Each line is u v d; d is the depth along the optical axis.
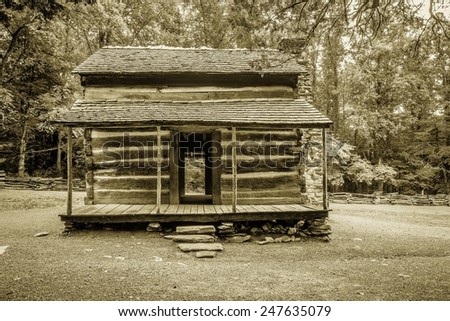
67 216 8.57
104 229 9.03
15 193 16.67
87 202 10.44
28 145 25.50
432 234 10.55
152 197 10.51
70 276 5.52
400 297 5.05
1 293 4.66
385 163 24.42
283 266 6.69
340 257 7.57
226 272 6.13
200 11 25.27
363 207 17.48
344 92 23.23
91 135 10.57
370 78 21.30
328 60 28.28
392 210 16.55
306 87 12.29
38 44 18.83
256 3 5.79
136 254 7.14
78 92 21.00
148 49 12.65
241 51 12.80
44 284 5.10
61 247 7.43
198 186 21.09
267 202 10.60
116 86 11.01
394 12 6.29
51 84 21.39
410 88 21.73
